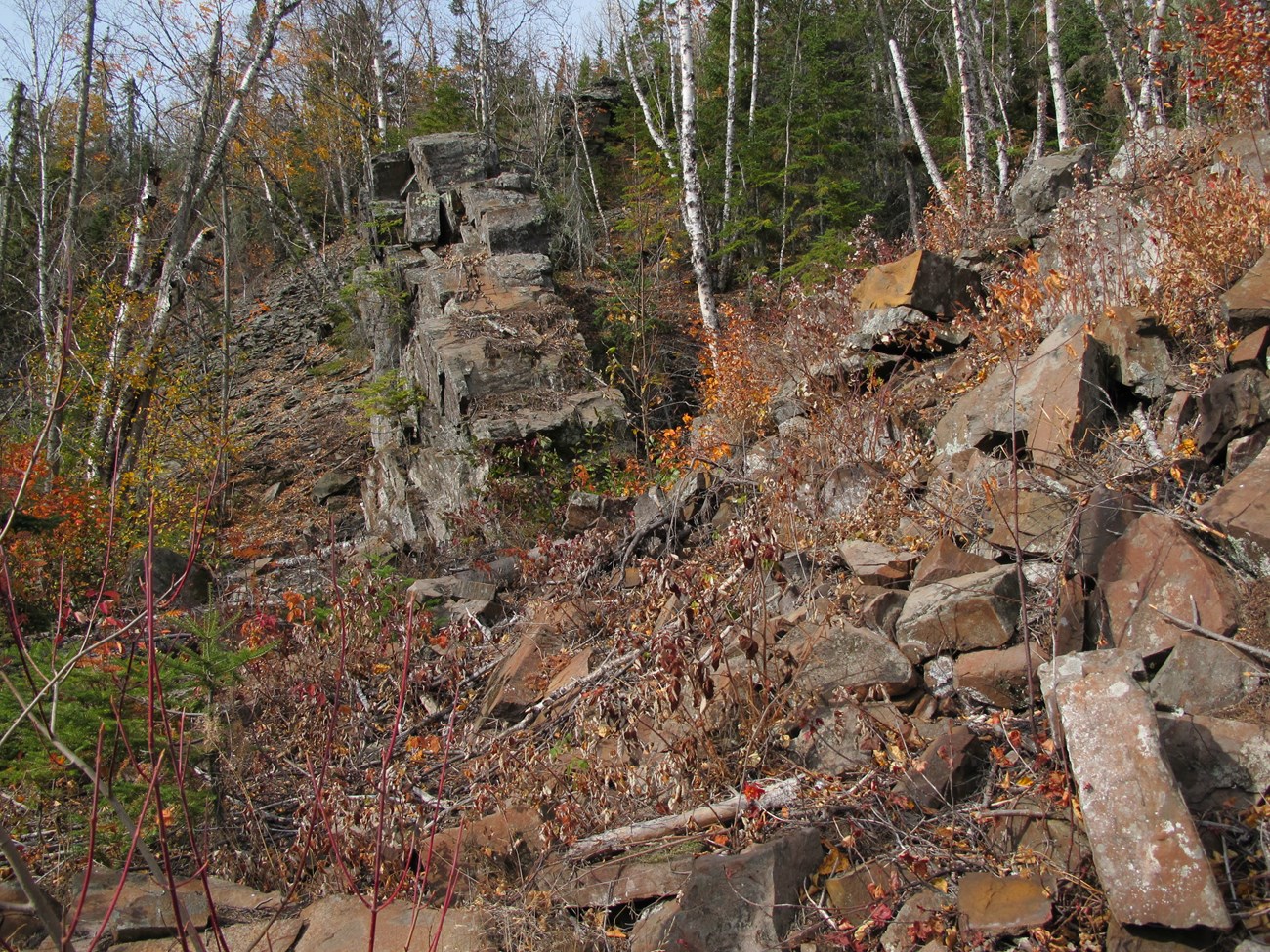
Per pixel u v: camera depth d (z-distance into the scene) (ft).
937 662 13.73
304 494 54.29
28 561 24.90
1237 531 12.79
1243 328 17.17
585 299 49.55
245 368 74.90
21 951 12.16
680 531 23.40
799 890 11.08
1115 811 9.38
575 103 72.69
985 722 12.53
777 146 62.90
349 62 83.41
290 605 20.47
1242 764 10.16
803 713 13.26
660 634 15.21
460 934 11.92
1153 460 15.62
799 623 15.48
